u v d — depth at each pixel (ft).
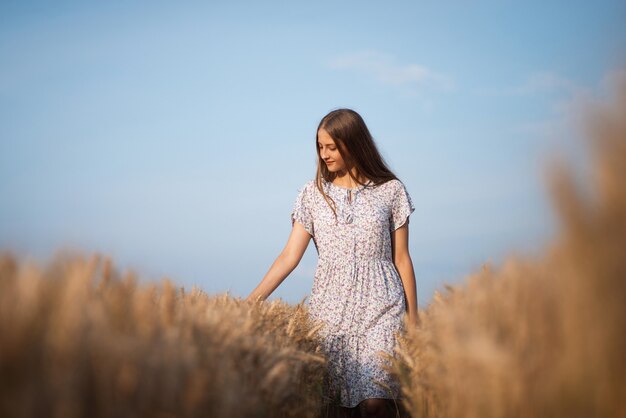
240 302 9.70
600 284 4.17
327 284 12.80
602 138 4.06
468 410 5.72
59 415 3.72
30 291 4.00
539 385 4.66
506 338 5.17
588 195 4.15
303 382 9.66
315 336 11.66
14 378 3.66
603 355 4.25
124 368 4.18
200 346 5.66
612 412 4.25
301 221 13.35
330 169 12.92
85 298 4.78
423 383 8.41
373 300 12.41
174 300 6.79
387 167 13.35
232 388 5.55
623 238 4.10
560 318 4.55
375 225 12.71
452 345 5.92
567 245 4.21
